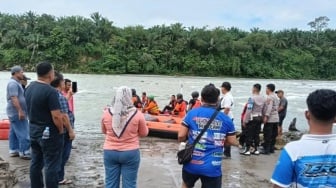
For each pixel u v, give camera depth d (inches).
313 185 96.2
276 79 3651.6
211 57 3661.4
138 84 2025.1
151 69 3435.0
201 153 165.5
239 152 398.6
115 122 184.9
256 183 278.1
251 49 3814.0
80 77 2645.2
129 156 185.5
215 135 165.6
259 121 382.0
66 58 3452.3
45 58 3400.6
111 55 3435.0
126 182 186.9
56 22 3816.4
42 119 199.5
